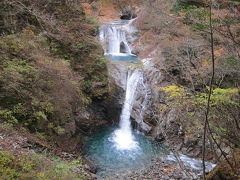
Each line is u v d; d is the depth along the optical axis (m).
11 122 7.52
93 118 12.92
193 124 8.41
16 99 8.02
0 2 9.85
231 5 5.72
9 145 6.33
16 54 8.71
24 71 8.20
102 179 8.46
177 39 11.45
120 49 18.98
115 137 12.08
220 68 7.90
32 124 8.25
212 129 5.51
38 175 5.14
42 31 11.08
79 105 11.52
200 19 5.16
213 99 5.41
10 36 9.23
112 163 9.77
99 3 21.73
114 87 13.52
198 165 9.47
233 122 5.17
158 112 11.52
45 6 11.26
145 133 12.24
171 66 11.35
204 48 9.69
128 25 19.95
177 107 7.45
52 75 8.82
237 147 5.47
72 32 12.30
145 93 12.49
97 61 13.12
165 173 9.00
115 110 13.63
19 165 5.29
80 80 11.68
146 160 10.05
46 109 8.41
